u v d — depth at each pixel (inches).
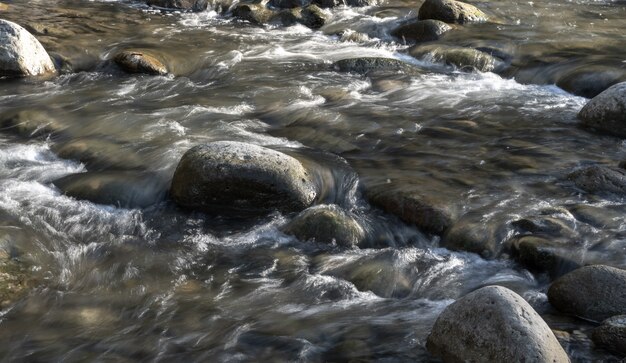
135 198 296.0
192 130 354.9
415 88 421.7
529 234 266.8
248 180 283.4
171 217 286.5
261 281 247.9
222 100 399.5
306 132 356.2
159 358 209.5
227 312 230.8
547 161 328.2
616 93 361.7
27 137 350.3
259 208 287.7
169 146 333.1
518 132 361.1
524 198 293.7
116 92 412.8
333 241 268.8
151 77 440.1
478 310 198.8
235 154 289.4
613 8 584.7
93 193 295.7
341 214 278.8
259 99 402.0
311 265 256.5
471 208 284.8
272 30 549.0
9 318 226.4
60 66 450.9
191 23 557.6
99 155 326.6
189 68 456.8
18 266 248.4
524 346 188.5
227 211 288.7
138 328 223.0
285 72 450.0
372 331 220.7
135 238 272.8
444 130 362.0
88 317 228.1
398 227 279.7
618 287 223.1
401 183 304.2
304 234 271.9
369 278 248.5
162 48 484.1
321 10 571.2
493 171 317.4
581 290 225.8
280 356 209.8
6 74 424.8
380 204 291.0
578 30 520.4
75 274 249.6
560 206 286.5
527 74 446.9
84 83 427.2
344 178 310.0
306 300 237.8
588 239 263.7
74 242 267.6
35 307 231.9
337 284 245.8
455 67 458.9
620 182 298.5
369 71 448.1
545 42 490.9
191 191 286.5
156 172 310.0
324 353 211.2
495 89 424.8
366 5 608.1
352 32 534.9
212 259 260.8
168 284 246.1
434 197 290.0
